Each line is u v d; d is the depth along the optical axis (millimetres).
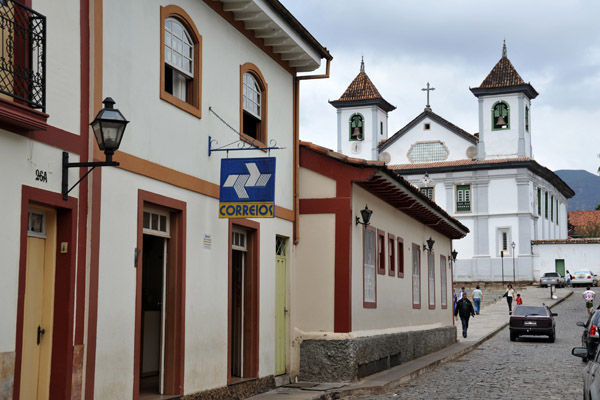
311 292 16219
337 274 16141
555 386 16578
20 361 7871
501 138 63281
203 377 11891
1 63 7551
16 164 7832
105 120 8180
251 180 11664
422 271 24281
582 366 21031
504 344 30125
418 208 21281
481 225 63031
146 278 12500
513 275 61906
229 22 13297
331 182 16453
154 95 10656
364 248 17562
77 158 8867
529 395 15148
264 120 14773
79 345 8789
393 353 19328
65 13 8766
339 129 67312
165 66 11281
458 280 63156
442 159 65125
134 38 10164
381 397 14852
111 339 9414
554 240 62000
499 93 63406
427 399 14594
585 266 61344
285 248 16047
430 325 24922
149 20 10562
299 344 16109
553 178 69250
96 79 9203
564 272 61844
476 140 64500
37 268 8594
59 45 8633
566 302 51344
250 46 14195
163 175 10828
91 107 9125
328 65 16516
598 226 85750
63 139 8609
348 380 15828
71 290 8680
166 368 11156
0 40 7711
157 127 10727
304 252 16375
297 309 16250
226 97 13070
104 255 9328
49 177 8352
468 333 33656
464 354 25625
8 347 7703
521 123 63000
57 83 8562
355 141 66750
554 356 24531
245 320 14195
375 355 17609
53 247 8711
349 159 16156
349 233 16234
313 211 16422
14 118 7469
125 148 9883
